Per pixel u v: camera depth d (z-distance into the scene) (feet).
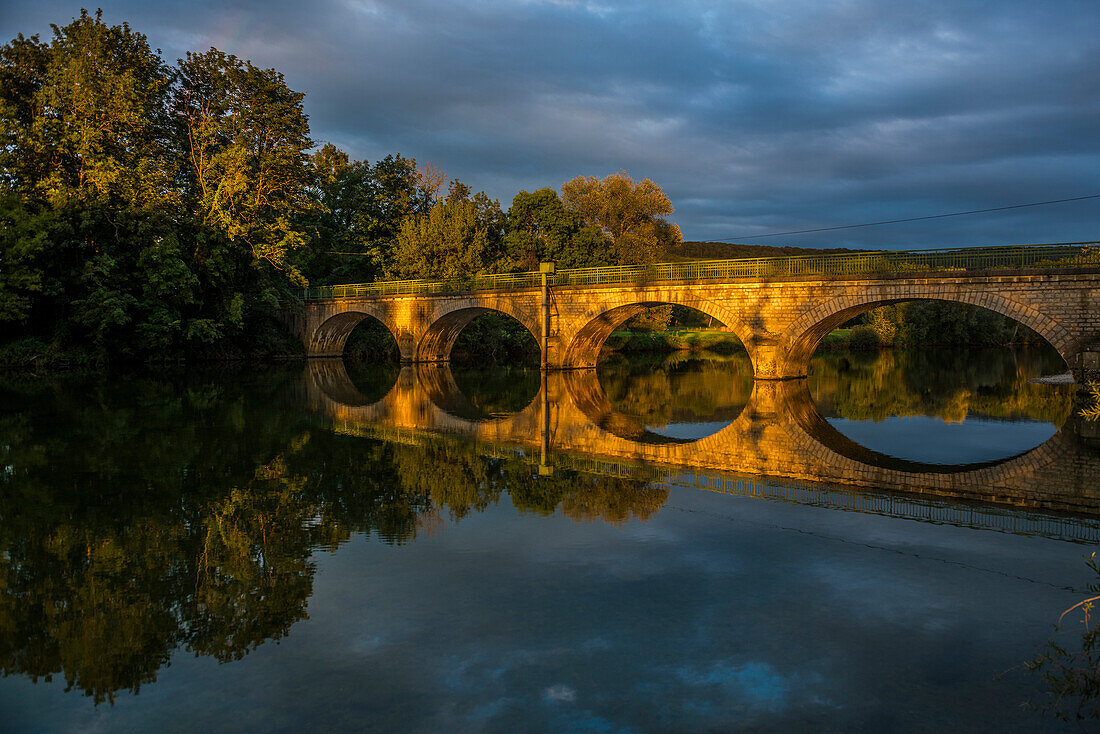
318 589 27.53
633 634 23.44
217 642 22.98
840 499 42.78
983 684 20.20
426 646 22.62
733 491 44.88
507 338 212.64
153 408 84.69
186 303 153.07
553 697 19.47
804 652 22.17
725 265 122.31
